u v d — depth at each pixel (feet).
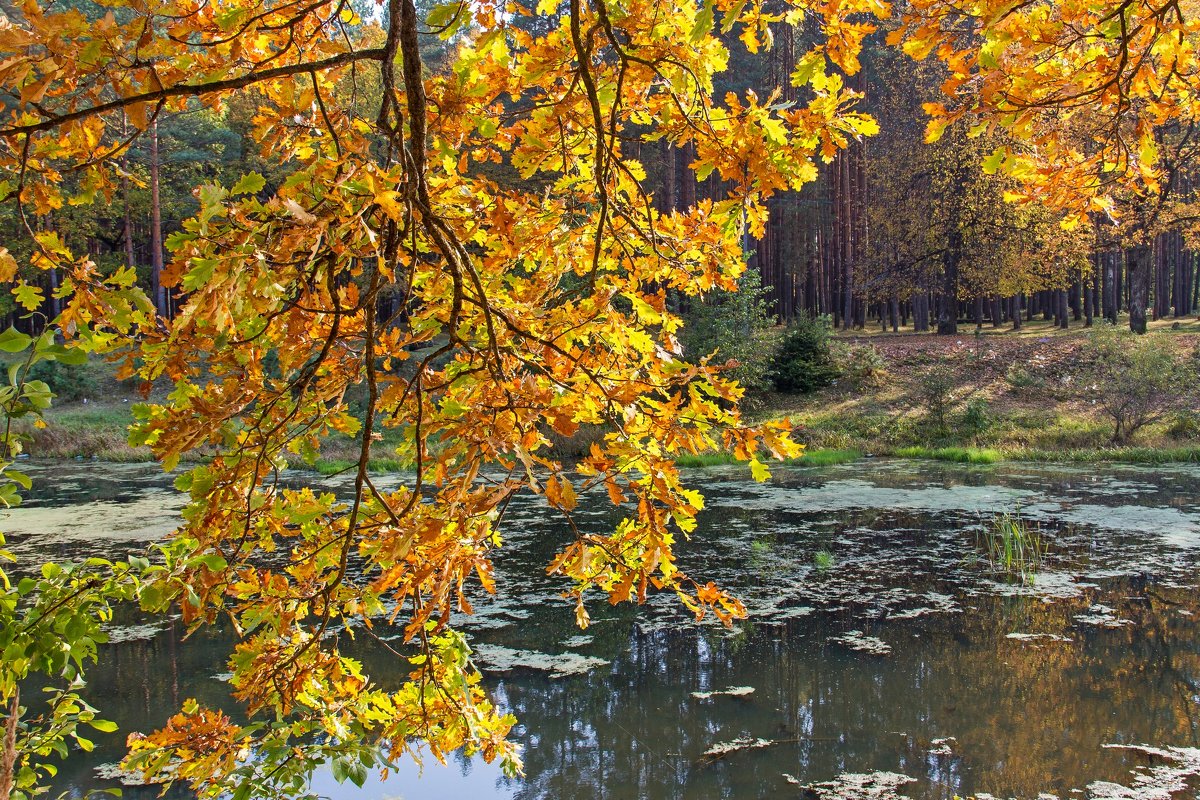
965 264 80.89
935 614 25.82
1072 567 30.35
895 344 82.58
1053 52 5.69
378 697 6.15
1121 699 19.86
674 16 5.29
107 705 19.99
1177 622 24.70
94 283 4.49
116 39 3.93
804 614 25.99
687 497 4.73
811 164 5.16
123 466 59.06
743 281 72.59
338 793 17.20
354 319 4.81
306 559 5.42
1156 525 36.27
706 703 20.17
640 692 20.83
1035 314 118.93
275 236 3.95
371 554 5.16
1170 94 5.85
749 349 70.85
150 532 36.04
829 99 5.02
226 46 4.82
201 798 6.00
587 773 17.20
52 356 4.44
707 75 5.30
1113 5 5.48
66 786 16.33
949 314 87.92
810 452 59.67
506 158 45.88
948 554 32.40
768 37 5.27
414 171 4.51
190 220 3.56
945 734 18.44
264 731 7.65
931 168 80.33
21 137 4.62
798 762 17.39
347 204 3.87
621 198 6.13
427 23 4.80
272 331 4.48
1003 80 5.55
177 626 26.05
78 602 5.81
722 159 5.17
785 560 31.78
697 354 68.44
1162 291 110.22
